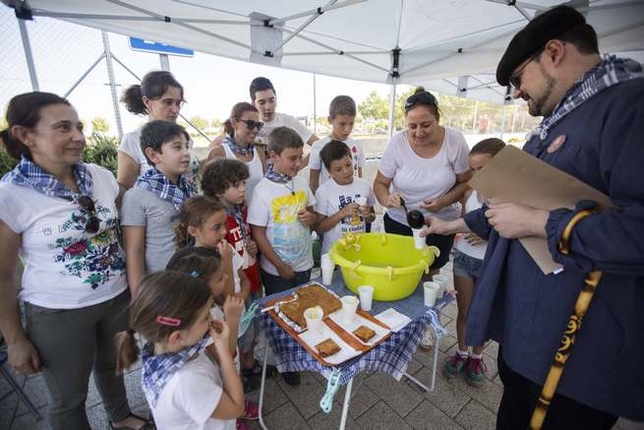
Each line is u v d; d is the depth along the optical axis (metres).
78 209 1.12
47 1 1.98
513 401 1.13
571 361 0.80
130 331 0.97
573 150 0.77
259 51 3.10
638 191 0.63
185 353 0.90
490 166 0.83
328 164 1.93
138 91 1.90
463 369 1.92
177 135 1.33
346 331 1.12
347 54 3.59
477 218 1.25
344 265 1.28
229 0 2.35
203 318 0.91
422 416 1.65
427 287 1.28
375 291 1.31
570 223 0.70
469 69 3.72
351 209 1.79
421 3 2.57
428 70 3.90
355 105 2.45
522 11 2.63
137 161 1.71
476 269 1.72
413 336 1.23
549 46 0.80
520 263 0.91
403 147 1.92
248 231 1.74
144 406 1.71
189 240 1.34
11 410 1.72
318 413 1.66
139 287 0.89
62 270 1.13
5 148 1.05
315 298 1.29
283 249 1.74
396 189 2.00
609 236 0.64
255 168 2.10
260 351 2.13
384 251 1.64
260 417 1.53
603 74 0.75
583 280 0.77
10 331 1.06
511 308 0.93
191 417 0.85
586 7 2.58
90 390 1.85
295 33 2.79
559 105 0.83
